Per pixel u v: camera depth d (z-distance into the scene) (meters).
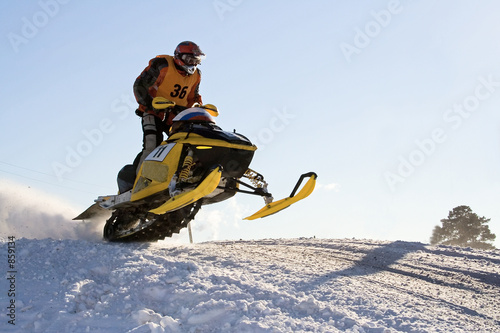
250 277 5.16
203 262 5.96
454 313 4.65
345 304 4.64
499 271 6.33
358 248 7.65
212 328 4.12
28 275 5.18
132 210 7.59
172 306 4.50
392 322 4.27
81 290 4.83
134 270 5.20
